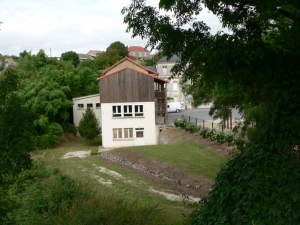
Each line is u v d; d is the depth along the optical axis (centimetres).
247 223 408
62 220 1038
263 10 520
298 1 490
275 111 482
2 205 875
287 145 445
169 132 3569
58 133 3778
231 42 568
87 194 1261
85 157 3053
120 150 2944
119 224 898
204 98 1456
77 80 4616
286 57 539
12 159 673
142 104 3547
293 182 411
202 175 1947
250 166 471
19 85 798
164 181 2061
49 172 1888
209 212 497
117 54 7006
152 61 7225
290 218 388
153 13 659
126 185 1991
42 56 4819
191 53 643
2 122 675
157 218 941
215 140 2716
